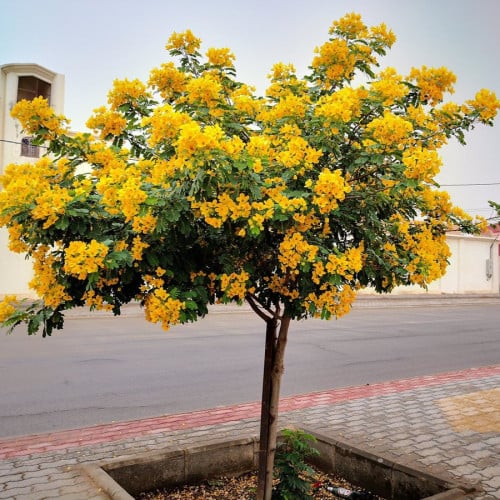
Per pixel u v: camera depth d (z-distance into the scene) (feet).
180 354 31.60
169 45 11.85
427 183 10.66
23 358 29.35
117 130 10.66
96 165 10.95
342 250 10.32
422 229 11.25
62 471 13.38
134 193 8.00
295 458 11.68
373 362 30.40
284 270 9.38
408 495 12.51
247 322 49.16
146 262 8.95
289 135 9.72
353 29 11.80
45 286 8.83
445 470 13.34
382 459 13.11
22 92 60.54
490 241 108.78
